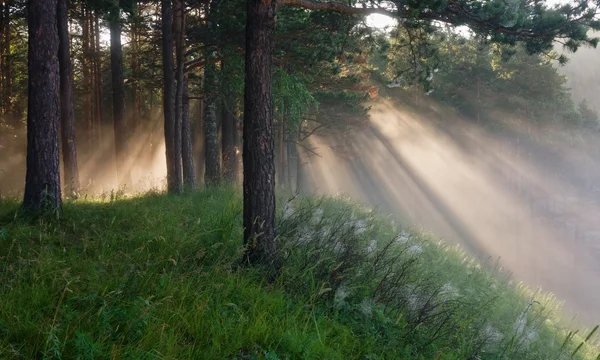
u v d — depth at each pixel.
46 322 4.52
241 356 5.04
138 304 5.08
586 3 8.65
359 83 31.33
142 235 7.97
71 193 13.03
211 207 11.82
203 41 16.61
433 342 6.66
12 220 8.38
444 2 8.43
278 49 15.62
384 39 11.47
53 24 9.32
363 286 7.11
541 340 9.51
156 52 24.17
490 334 7.61
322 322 6.21
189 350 4.66
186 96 17.94
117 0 17.08
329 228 9.65
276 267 7.44
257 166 7.53
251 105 7.54
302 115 25.86
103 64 32.59
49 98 9.18
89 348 4.17
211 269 6.80
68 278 5.60
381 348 6.08
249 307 6.07
